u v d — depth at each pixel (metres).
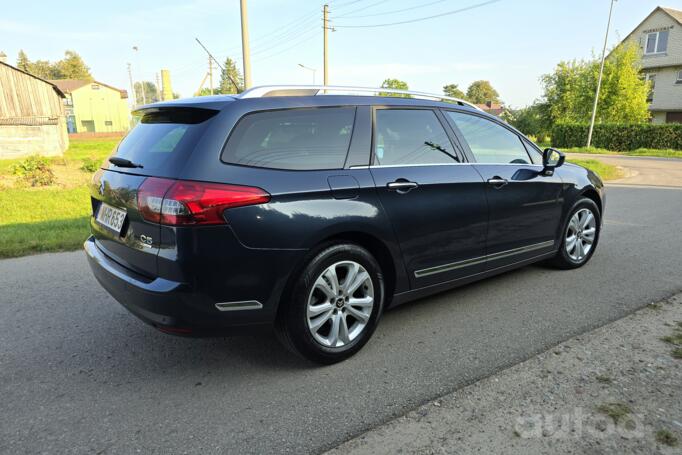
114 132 72.12
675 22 37.53
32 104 32.59
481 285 4.47
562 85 44.81
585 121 38.00
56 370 2.96
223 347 3.28
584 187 4.73
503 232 3.96
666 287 4.36
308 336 2.84
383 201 3.10
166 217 2.45
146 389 2.74
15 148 27.73
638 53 36.38
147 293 2.53
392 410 2.51
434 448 2.20
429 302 4.05
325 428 2.36
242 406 2.56
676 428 2.32
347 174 2.98
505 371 2.89
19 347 3.26
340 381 2.81
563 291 4.28
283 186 2.68
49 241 6.04
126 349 3.24
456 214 3.54
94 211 3.36
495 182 3.82
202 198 2.44
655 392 2.63
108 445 2.25
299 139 2.88
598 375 2.82
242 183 2.57
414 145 3.43
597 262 5.17
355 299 3.04
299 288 2.77
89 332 3.51
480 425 2.36
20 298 4.18
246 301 2.62
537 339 3.32
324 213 2.80
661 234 6.52
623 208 8.89
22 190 11.90
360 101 3.23
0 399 2.64
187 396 2.67
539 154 4.47
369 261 3.05
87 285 4.53
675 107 38.31
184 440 2.28
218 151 2.59
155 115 3.12
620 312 3.78
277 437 2.30
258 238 2.58
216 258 2.49
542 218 4.33
